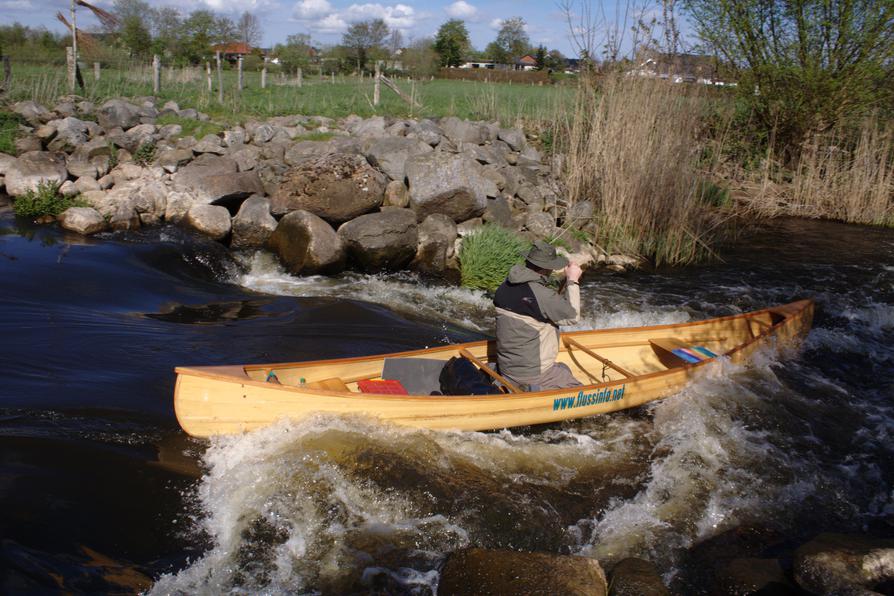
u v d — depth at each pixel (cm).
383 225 1028
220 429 514
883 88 1602
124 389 573
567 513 497
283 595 394
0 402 522
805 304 855
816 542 446
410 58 4634
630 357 769
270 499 468
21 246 936
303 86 2575
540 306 596
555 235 1176
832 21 1543
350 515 465
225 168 1167
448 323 862
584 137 1296
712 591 427
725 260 1231
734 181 1695
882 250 1312
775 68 1617
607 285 1071
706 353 754
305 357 695
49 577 368
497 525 475
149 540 416
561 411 611
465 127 1530
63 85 1612
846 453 606
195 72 2462
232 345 705
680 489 534
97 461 471
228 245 1088
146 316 771
